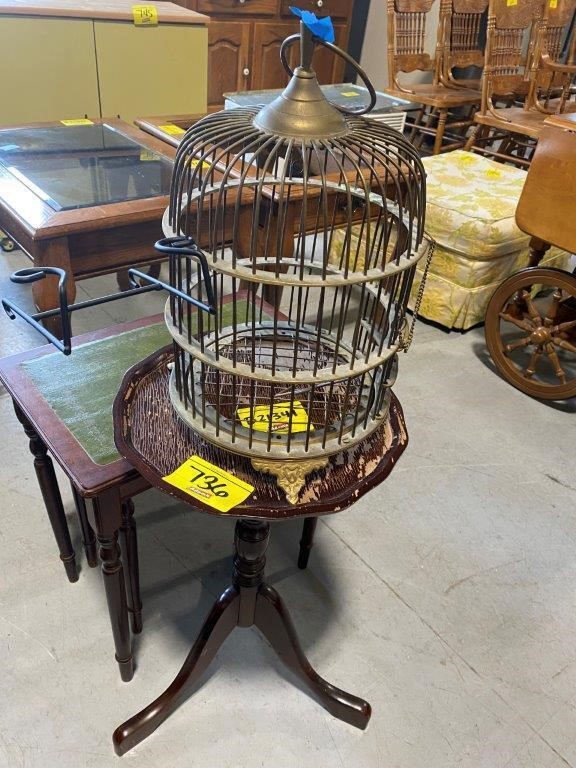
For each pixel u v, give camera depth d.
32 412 0.92
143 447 0.81
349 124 0.74
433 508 1.52
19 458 1.53
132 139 1.73
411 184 0.76
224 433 0.77
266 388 0.87
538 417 1.88
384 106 1.88
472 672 1.18
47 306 1.29
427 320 2.32
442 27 3.12
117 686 1.10
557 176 1.64
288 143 0.67
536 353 1.92
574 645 1.25
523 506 1.55
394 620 1.26
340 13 3.49
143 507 1.46
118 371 1.03
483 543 1.44
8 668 1.10
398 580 1.34
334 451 0.76
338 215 1.62
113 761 1.00
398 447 0.85
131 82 2.09
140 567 1.32
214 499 0.73
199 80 2.25
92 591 1.25
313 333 0.95
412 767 1.03
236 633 1.22
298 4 3.29
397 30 3.07
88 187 1.40
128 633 1.02
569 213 1.65
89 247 1.30
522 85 2.98
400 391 1.93
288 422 0.80
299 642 1.08
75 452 0.86
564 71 2.58
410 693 1.13
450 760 1.04
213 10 3.05
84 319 2.10
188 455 0.80
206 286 0.68
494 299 1.93
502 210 2.06
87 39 1.94
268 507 0.73
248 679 1.14
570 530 1.50
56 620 1.19
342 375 0.72
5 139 1.63
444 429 1.78
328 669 1.16
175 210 0.77
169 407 0.88
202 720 1.07
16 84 1.89
